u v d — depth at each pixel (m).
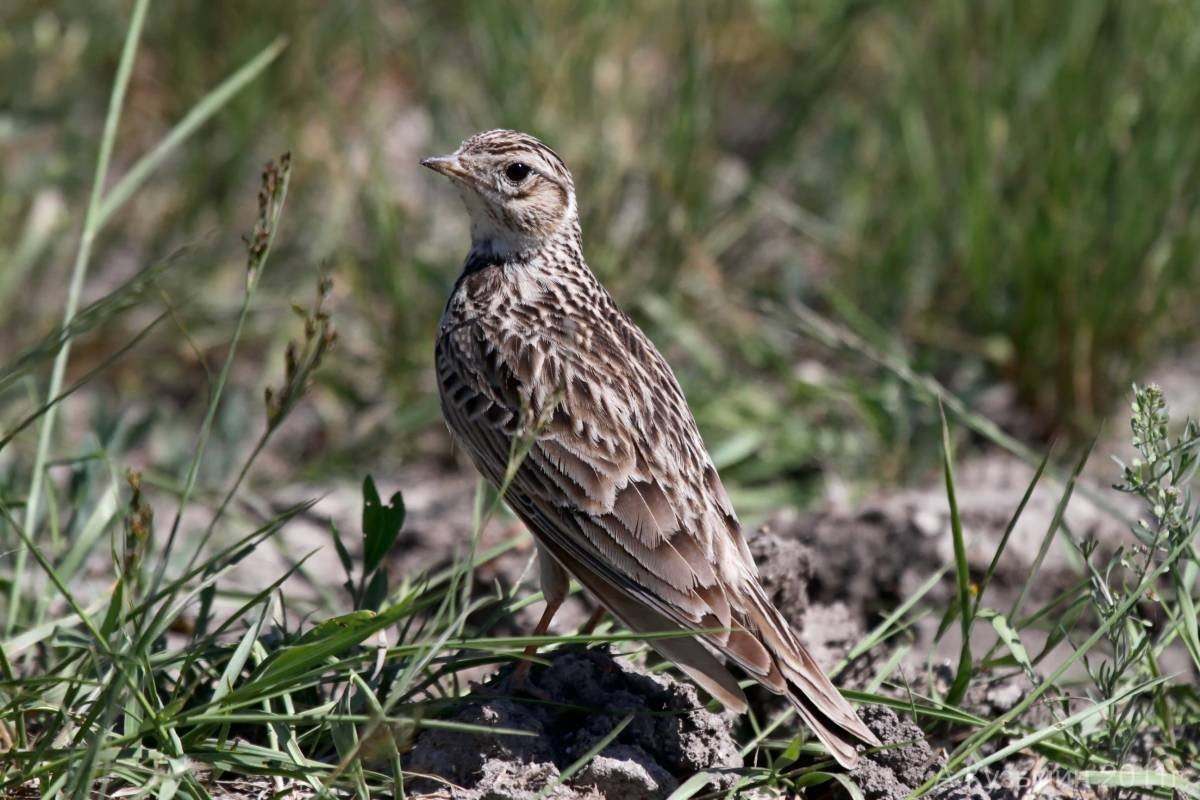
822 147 15.79
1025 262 12.85
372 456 12.96
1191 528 7.64
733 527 7.80
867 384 13.15
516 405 8.35
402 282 13.71
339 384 13.43
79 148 15.62
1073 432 12.66
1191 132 12.79
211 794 7.12
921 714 7.70
